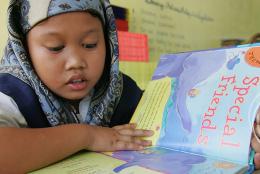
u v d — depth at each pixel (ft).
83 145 1.34
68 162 1.24
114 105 1.90
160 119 1.49
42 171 1.17
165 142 1.38
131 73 3.22
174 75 1.63
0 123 1.34
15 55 1.67
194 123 1.32
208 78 1.43
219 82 1.36
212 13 5.09
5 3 2.57
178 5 4.34
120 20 3.39
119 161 1.18
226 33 5.49
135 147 1.37
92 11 1.56
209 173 0.97
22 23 1.63
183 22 4.47
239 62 1.35
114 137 1.43
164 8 4.10
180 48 4.44
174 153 1.25
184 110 1.40
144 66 3.36
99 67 1.61
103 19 1.77
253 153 1.10
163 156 1.20
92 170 1.10
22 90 1.56
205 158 1.15
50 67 1.51
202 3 4.83
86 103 1.79
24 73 1.61
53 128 1.33
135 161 1.16
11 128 1.26
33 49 1.56
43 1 1.48
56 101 1.65
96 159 1.25
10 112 1.44
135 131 1.48
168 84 1.62
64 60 1.50
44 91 1.60
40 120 1.60
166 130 1.42
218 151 1.17
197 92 1.42
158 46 4.04
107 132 1.44
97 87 1.85
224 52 1.46
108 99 1.83
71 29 1.47
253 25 6.31
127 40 3.30
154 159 1.17
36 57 1.54
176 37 4.35
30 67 1.60
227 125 1.20
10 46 1.72
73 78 1.53
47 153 1.22
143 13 3.77
